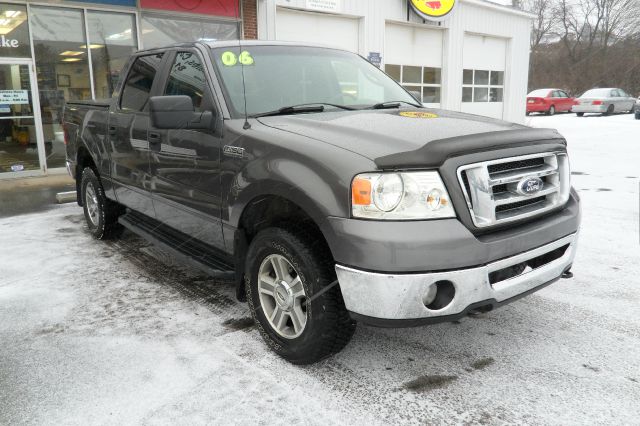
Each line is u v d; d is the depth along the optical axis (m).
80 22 10.54
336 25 14.61
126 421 2.55
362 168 2.56
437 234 2.49
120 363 3.10
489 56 19.94
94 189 5.57
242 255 3.37
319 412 2.61
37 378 2.95
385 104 3.95
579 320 3.62
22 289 4.30
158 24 11.43
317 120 3.21
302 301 2.97
